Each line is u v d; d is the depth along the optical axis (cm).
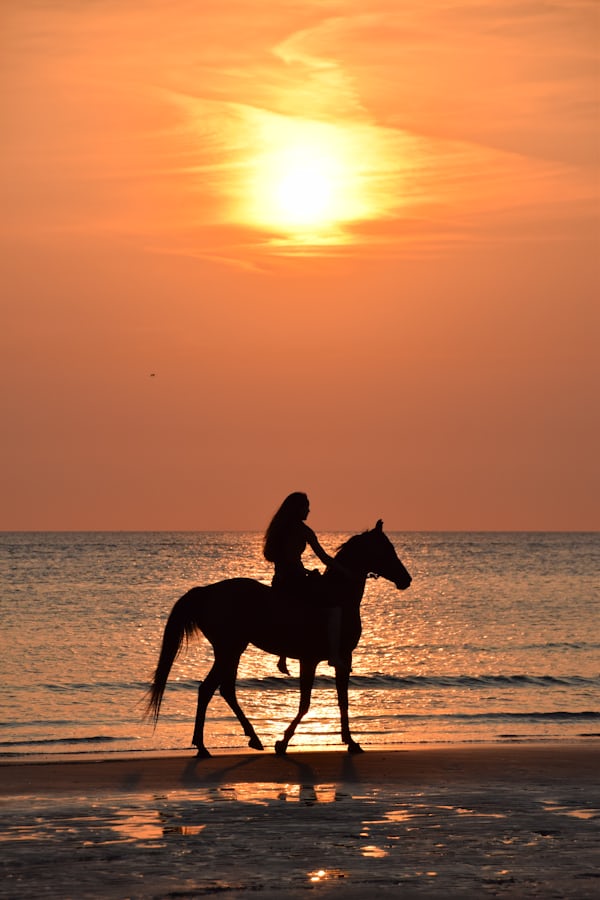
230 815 1084
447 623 5450
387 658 3888
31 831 1009
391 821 1053
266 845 948
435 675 3281
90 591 7519
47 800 1173
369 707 2562
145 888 808
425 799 1176
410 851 925
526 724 2239
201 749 1566
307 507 1579
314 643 1564
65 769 1408
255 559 14375
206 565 12319
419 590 8200
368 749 1678
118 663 3506
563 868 866
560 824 1038
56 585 8219
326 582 1562
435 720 2305
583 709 2541
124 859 898
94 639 4331
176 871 858
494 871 855
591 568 11912
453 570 11544
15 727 2228
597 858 898
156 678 1554
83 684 2969
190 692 2834
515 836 984
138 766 1434
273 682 3047
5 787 1261
